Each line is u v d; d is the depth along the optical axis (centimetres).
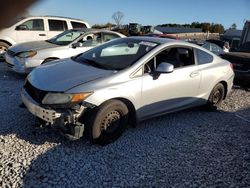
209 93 557
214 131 485
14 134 399
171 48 479
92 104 364
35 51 748
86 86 366
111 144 397
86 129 378
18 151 352
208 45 1355
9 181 288
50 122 358
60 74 397
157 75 436
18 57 752
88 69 416
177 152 393
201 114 572
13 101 549
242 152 409
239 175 342
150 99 433
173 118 534
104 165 339
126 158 362
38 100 371
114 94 381
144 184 306
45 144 378
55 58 770
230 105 655
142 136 437
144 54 439
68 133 363
